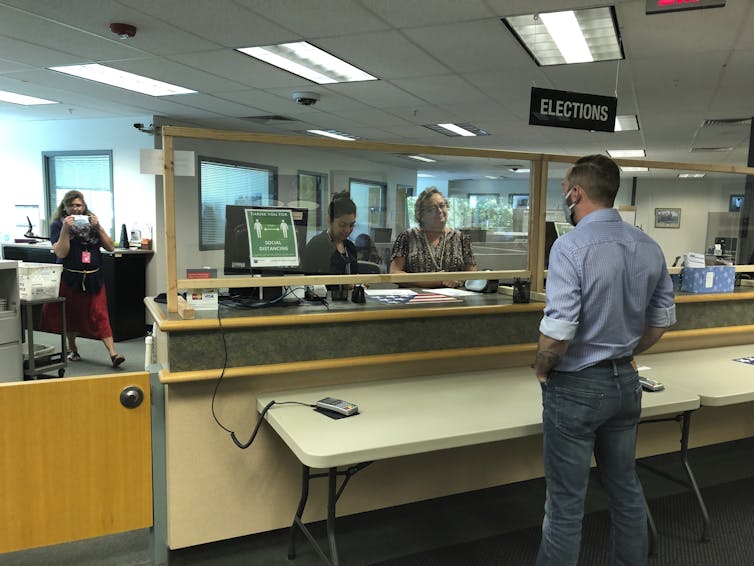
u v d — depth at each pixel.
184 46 3.78
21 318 3.73
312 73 4.52
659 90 4.80
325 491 2.11
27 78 4.72
